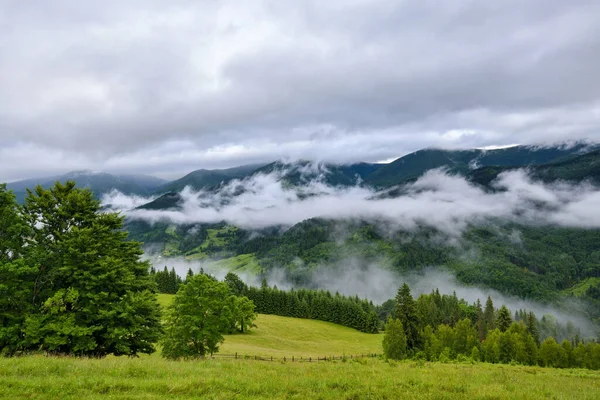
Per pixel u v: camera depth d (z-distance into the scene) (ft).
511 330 266.57
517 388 51.60
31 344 82.48
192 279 131.34
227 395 42.09
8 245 86.79
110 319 89.20
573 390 54.95
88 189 104.68
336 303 478.59
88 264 89.92
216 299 132.05
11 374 46.83
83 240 90.79
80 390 41.57
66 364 53.57
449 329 248.11
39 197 95.61
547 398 46.62
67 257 89.81
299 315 481.87
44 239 94.53
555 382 64.08
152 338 99.04
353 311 470.39
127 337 96.68
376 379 53.11
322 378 52.49
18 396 39.32
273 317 443.32
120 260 98.68
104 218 102.37
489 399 45.21
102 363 55.72
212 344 130.52
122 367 52.70
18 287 85.61
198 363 63.52
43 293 89.61
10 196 89.51
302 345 302.66
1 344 81.35
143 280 103.96
